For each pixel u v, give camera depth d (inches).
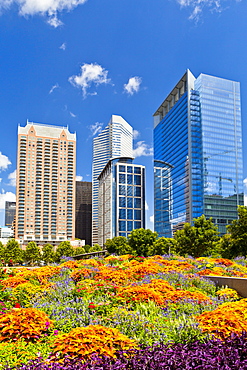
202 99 6397.6
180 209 6397.6
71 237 7175.2
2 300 453.1
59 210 7194.9
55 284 558.3
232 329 251.1
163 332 297.6
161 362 207.0
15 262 3791.8
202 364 200.4
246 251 1368.1
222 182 6186.0
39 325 307.7
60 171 7411.4
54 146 7495.1
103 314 374.6
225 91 6648.6
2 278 693.9
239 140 6565.0
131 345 248.2
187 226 1863.9
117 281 576.7
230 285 563.2
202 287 569.3
